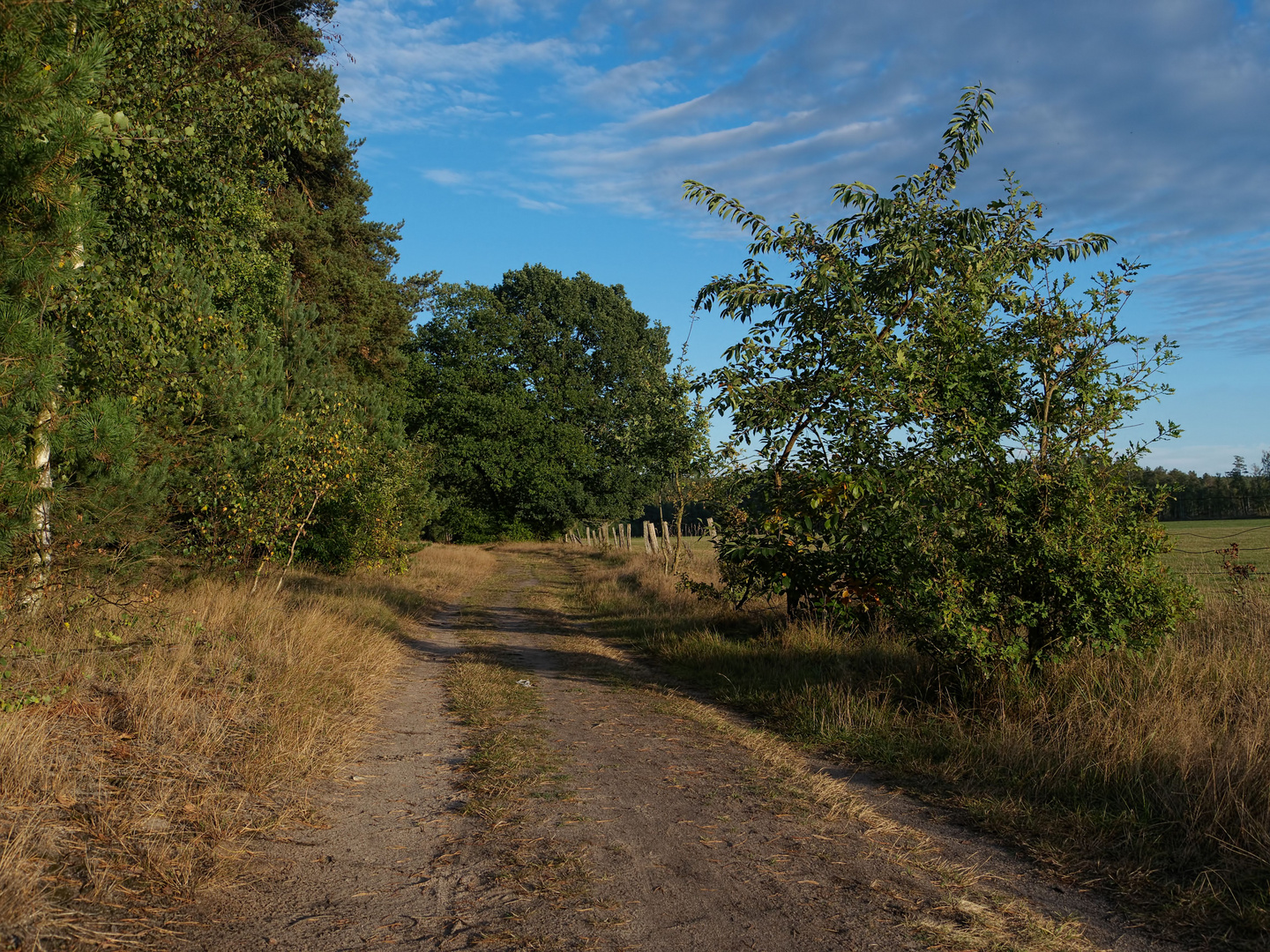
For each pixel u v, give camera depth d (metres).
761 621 12.02
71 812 3.77
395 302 34.78
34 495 5.87
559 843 4.05
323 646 8.63
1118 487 6.68
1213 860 3.82
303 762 5.10
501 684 8.60
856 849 4.05
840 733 6.48
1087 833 4.23
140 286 10.14
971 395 7.34
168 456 10.30
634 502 51.28
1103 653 6.51
